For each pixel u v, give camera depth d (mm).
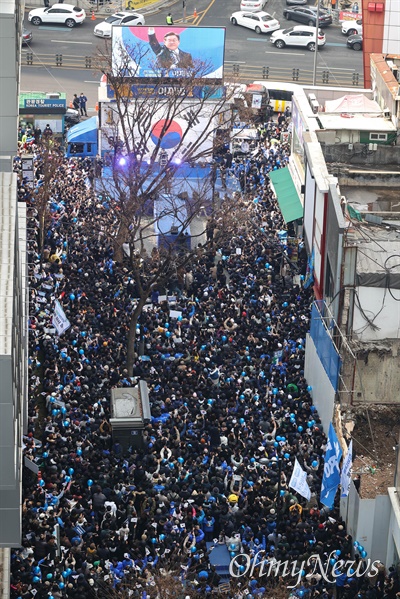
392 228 61844
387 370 57781
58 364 60125
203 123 89938
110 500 50781
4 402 38250
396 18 88812
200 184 85688
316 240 68312
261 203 82812
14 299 41250
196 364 60875
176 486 51375
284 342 64250
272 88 100688
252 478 52469
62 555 47969
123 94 81250
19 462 43094
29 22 118750
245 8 121375
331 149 74812
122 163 83000
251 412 56812
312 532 50094
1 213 43594
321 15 120625
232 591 46281
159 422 56250
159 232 76000
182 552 48625
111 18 117000
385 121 78375
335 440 51594
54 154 81312
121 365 62062
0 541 40812
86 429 55719
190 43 89312
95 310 66188
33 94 95875
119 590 46375
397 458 50000
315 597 47219
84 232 75625
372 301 58312
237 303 67000
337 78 111438
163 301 66812
